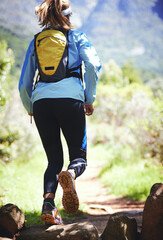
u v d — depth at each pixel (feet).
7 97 34.73
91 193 33.83
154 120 39.11
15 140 42.83
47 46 11.78
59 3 12.17
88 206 22.86
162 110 39.52
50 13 12.17
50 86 11.62
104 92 95.35
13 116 46.21
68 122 11.68
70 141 11.96
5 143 41.37
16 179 30.89
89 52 11.93
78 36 12.14
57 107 11.52
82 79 12.45
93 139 94.89
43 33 12.14
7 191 24.47
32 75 12.74
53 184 11.65
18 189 26.08
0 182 28.37
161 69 537.24
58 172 11.98
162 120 38.06
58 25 12.21
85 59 11.84
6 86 36.50
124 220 11.05
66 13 12.47
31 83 12.80
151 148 38.14
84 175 51.06
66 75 11.76
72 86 11.66
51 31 12.04
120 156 49.34
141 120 41.50
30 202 20.75
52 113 11.77
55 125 12.16
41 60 11.79
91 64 11.73
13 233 11.16
